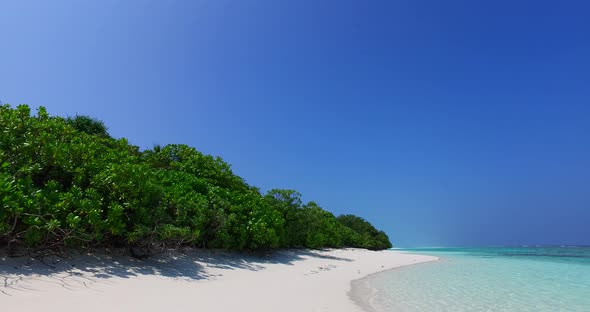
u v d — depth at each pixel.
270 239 19.31
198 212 15.20
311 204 28.97
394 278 18.22
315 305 9.50
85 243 10.74
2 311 5.68
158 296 8.49
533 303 11.57
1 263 8.00
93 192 10.48
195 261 14.38
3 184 8.02
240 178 28.42
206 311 7.64
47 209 8.95
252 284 12.18
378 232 68.69
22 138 10.21
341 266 22.64
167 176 17.31
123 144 19.91
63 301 6.77
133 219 11.66
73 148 11.23
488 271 23.75
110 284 8.77
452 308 10.41
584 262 34.94
